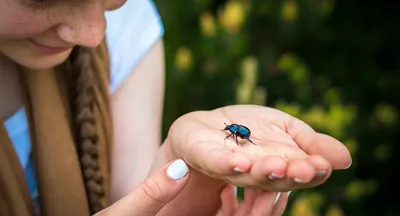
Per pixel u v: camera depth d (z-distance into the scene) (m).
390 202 1.47
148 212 0.60
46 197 0.68
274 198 0.59
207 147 0.56
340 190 1.30
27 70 0.66
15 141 0.68
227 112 0.63
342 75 1.42
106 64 0.72
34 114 0.67
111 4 0.60
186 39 1.28
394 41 1.44
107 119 0.71
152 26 0.77
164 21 1.27
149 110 0.77
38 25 0.58
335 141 0.55
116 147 0.76
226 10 1.29
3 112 0.67
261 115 0.62
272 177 0.50
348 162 0.54
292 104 1.32
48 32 0.59
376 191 1.46
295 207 1.19
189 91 1.27
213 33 1.28
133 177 0.76
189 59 1.27
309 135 0.57
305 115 1.27
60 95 0.68
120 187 0.76
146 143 0.77
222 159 0.53
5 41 0.60
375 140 1.43
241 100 1.24
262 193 0.59
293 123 0.60
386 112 1.43
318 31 1.36
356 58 1.42
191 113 0.64
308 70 1.35
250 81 1.24
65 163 0.68
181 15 1.28
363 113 1.42
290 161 0.50
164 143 0.66
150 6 0.79
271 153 0.54
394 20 1.43
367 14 1.43
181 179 0.59
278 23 1.32
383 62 1.45
